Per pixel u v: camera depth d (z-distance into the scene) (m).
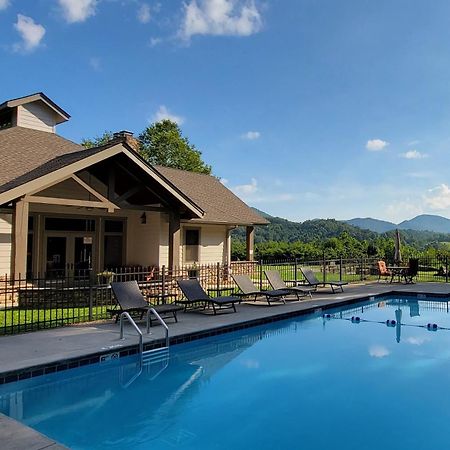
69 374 7.07
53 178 11.92
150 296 12.45
